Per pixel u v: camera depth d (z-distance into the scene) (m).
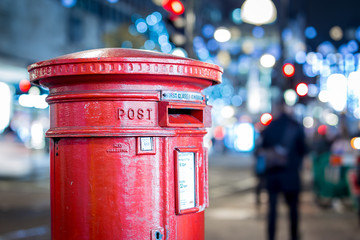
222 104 45.31
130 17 32.06
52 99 2.45
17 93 22.61
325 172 11.27
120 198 2.31
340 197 11.24
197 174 2.55
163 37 22.02
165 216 2.38
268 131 7.02
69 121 2.38
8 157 18.77
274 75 14.44
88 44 28.34
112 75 2.30
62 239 2.40
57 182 2.44
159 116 2.38
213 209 11.16
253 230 8.58
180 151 2.43
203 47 33.75
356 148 11.79
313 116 30.92
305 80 13.21
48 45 24.81
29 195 13.74
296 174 6.89
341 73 30.33
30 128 20.92
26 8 23.00
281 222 9.35
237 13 28.80
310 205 11.80
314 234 8.15
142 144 2.33
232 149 44.91
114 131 2.30
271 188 6.93
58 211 2.43
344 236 7.99
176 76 2.39
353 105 29.72
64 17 26.27
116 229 2.31
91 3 28.45
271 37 44.62
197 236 2.56
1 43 21.14
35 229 8.76
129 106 2.34
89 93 2.33
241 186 16.41
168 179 2.40
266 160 6.92
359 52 31.03
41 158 19.72
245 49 42.69
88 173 2.33
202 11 43.81
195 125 2.54
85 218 2.33
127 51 2.45
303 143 6.96
